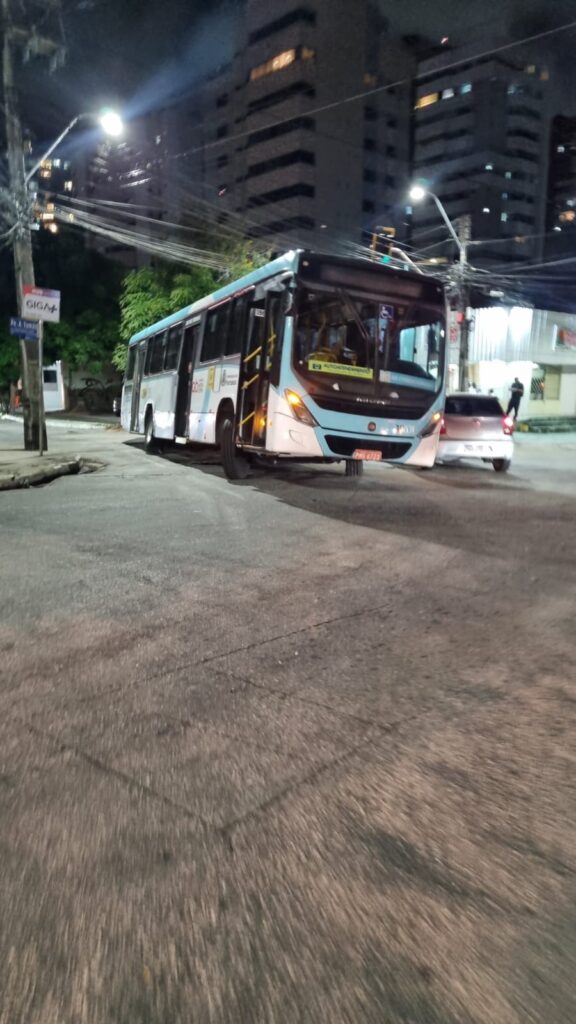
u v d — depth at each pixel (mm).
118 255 73000
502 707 3965
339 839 2822
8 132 17734
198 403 14992
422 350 11922
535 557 7469
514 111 86375
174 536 8367
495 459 15945
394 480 14164
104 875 2611
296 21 75125
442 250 87625
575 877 2611
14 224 17922
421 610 5660
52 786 3197
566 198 91875
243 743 3570
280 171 78625
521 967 2191
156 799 3096
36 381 18359
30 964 2205
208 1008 2041
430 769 3334
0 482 12297
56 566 6965
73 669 4477
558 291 39438
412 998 2074
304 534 8539
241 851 2746
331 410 11203
